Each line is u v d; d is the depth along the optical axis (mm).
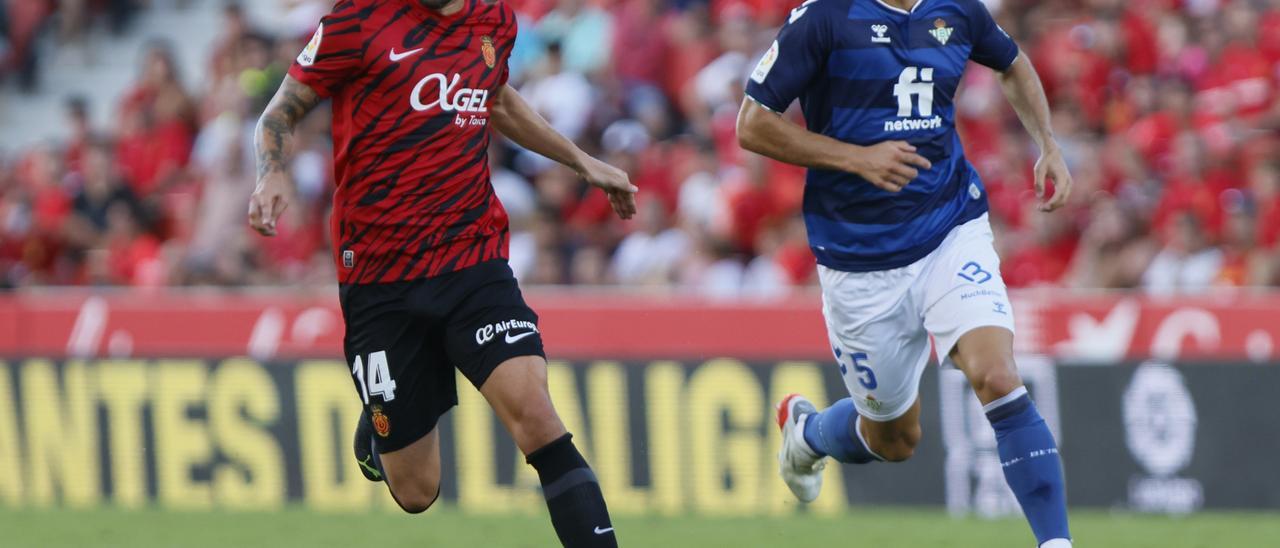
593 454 30078
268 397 31719
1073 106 38625
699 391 29562
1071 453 28328
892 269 17750
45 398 33094
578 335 30219
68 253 44000
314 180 41625
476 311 16438
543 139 18094
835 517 28281
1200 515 27516
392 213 16406
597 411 30062
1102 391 28188
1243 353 27672
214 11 54625
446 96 16250
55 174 45938
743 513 29172
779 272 35062
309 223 40969
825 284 18344
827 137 17328
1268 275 32594
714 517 28578
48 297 33406
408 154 16234
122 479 32562
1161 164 37156
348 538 26328
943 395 28672
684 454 29625
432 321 16625
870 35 17219
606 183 18250
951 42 17531
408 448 17359
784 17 43094
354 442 19125
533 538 25922
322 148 42344
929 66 17375
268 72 45094
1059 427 28359
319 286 38312
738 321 29484
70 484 32906
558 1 45562
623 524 27641
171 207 44469
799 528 26828
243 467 31828
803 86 17438
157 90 47406
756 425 29266
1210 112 37812
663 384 29750
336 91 16297
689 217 36875
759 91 17359
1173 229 33562
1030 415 16656
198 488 32125
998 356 16797
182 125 46562
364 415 18203
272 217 15758
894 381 18609
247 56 46562
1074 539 24734
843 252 17953
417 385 17031
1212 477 27766
